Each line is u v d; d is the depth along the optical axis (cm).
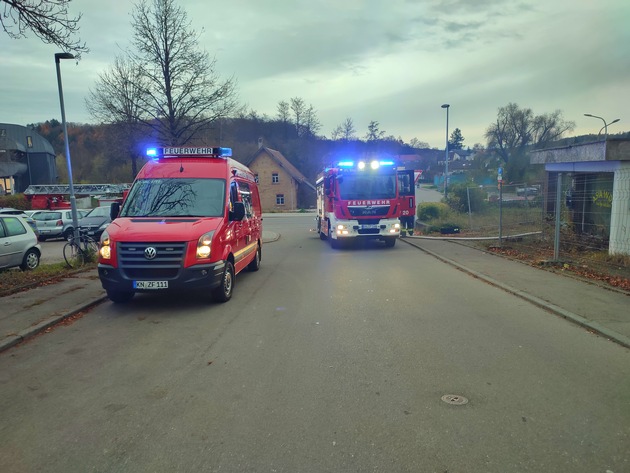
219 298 769
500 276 955
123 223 764
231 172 905
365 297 805
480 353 510
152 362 498
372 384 430
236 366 482
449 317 663
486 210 2623
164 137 1938
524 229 1839
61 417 374
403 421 358
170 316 694
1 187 5400
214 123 2003
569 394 404
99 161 5741
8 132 6112
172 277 709
